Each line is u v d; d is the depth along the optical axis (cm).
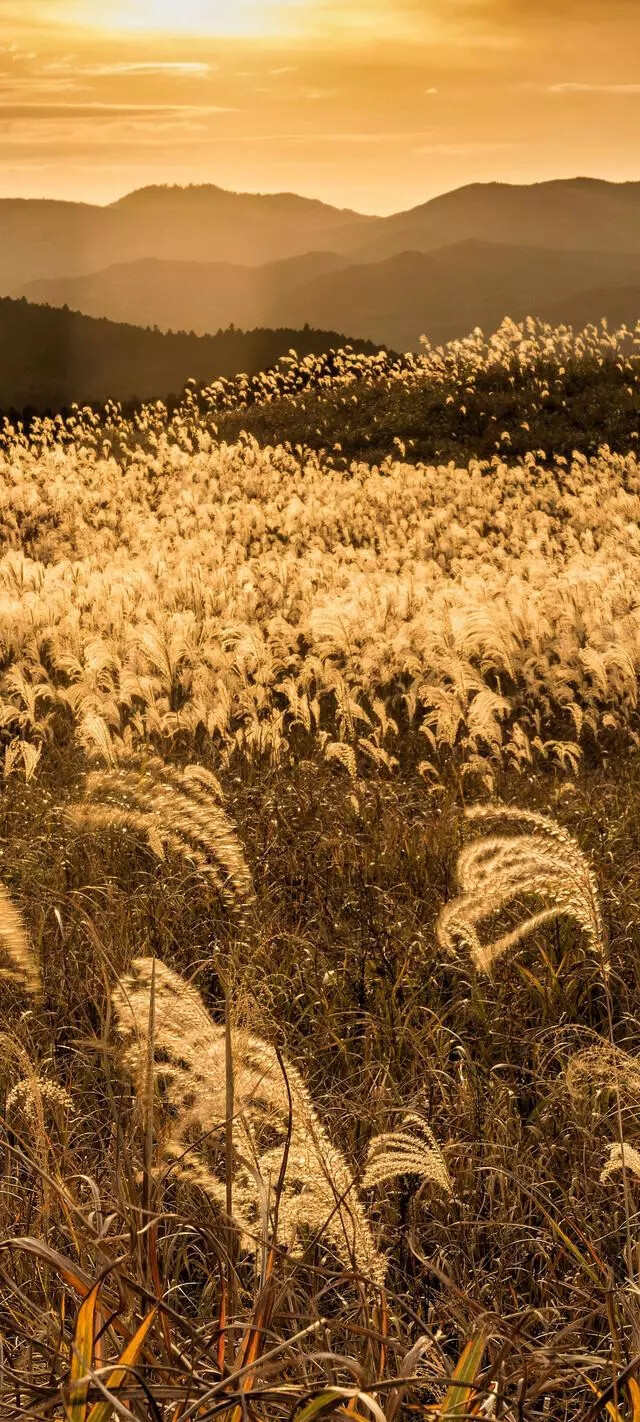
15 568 2470
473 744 1295
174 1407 252
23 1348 327
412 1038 574
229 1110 286
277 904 784
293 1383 281
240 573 2545
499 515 3325
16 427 5741
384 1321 278
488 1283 388
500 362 5112
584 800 1127
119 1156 364
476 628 1584
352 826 988
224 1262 302
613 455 4062
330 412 5159
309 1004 622
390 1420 249
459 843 905
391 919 748
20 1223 387
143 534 3350
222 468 4356
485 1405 257
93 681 1463
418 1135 459
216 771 1260
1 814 1052
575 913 362
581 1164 448
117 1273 281
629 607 2058
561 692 1553
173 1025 325
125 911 745
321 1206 302
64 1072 530
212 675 1510
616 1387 260
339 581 2562
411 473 4041
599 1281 371
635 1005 634
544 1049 562
